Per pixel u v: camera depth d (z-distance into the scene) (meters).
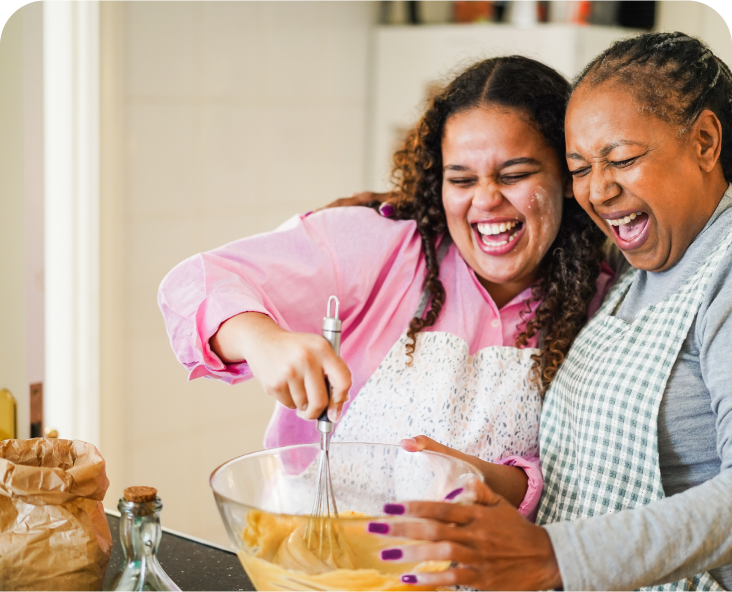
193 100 2.37
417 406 1.11
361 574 0.70
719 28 2.53
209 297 0.93
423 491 0.88
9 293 1.62
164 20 2.25
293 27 2.60
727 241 0.93
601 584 0.70
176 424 2.46
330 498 0.90
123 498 0.77
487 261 1.11
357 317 1.17
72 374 2.21
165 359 2.41
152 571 0.78
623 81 0.93
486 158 1.06
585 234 1.15
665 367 0.95
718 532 0.73
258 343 0.85
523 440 1.13
